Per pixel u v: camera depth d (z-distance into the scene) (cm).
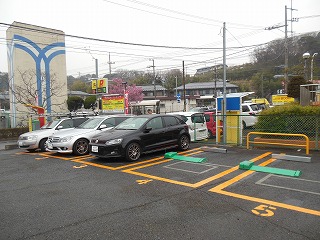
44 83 2852
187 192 542
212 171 708
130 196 525
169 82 7350
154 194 534
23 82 2728
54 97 2952
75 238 361
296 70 3650
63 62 3039
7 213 455
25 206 486
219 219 410
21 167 842
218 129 1186
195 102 5516
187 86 6900
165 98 5494
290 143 980
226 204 471
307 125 967
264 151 966
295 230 369
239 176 651
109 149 820
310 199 486
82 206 478
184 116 1213
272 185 574
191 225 392
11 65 2859
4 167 855
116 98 2111
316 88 1439
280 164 763
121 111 2089
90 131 1050
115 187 588
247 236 355
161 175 680
